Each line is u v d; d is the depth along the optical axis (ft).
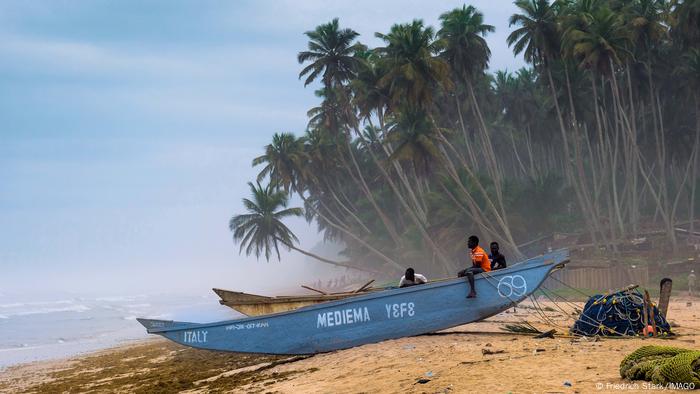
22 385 52.65
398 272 210.18
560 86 173.78
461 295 40.16
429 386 24.29
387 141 168.86
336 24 183.32
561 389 21.11
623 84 179.42
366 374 29.96
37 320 174.60
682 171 207.51
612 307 34.47
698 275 119.24
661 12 164.66
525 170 242.17
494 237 164.76
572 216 178.70
